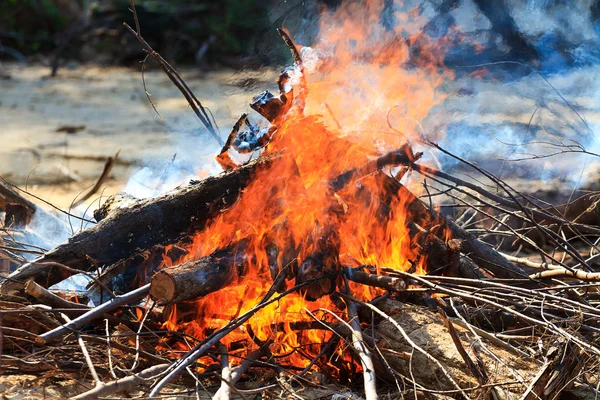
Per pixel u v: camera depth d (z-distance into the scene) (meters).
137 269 3.95
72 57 18.89
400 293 3.91
